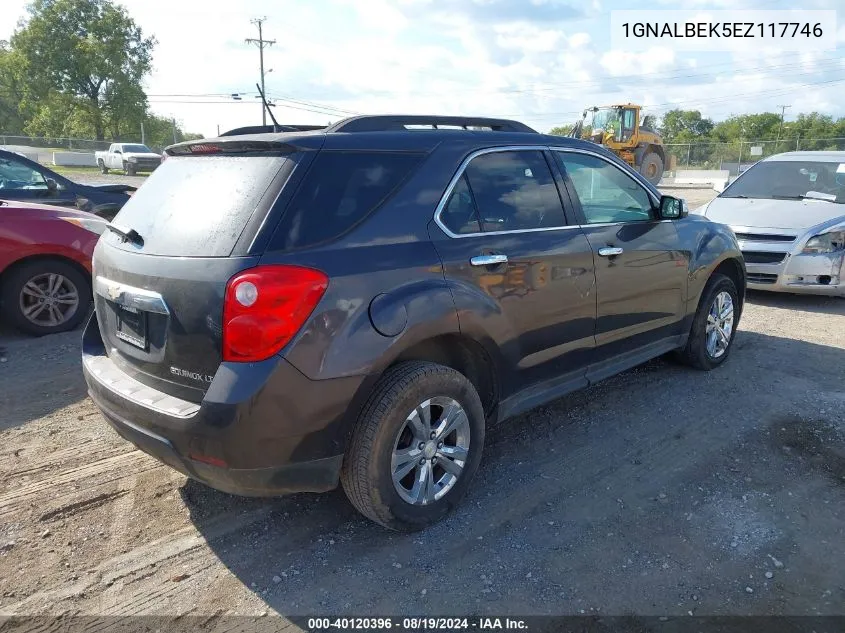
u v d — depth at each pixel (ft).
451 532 10.45
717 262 16.62
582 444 13.42
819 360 18.56
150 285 9.30
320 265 8.88
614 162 14.23
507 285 11.16
